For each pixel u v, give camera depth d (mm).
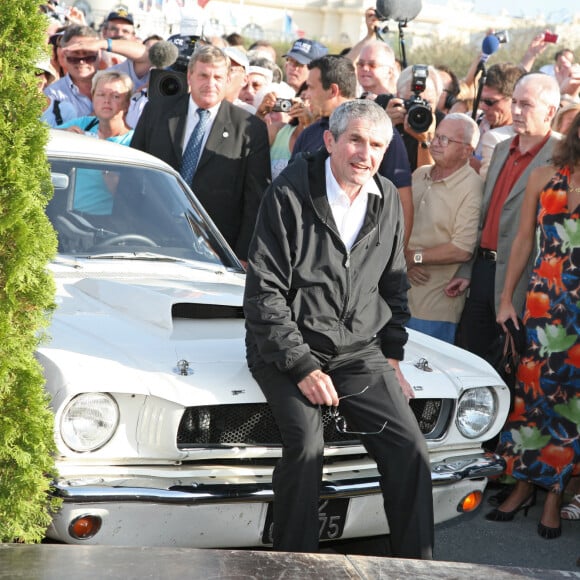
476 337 6215
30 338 3449
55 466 3535
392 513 3838
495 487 5793
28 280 3350
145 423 3670
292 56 9484
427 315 6281
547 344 5086
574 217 4984
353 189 3963
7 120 3297
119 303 4375
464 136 6094
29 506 3387
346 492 3904
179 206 5297
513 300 5602
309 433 3678
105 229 5000
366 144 3857
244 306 3873
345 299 3951
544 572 3396
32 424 3355
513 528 5227
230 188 6406
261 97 8617
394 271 4156
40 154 3344
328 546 4281
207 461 3807
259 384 3814
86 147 5246
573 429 5086
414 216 6309
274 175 7281
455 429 4305
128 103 7316
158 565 3201
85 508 3510
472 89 9086
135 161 5312
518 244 5414
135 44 9227
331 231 3900
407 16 8109
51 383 3590
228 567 3221
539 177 5293
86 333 4008
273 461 3922
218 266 5145
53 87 8727
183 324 4348
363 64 7191
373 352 4059
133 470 3641
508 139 6121
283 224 3885
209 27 12195
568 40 30719
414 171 6473
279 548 3664
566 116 6629
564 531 5215
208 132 6406
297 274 3908
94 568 3150
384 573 3271
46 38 3350
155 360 3838
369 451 3914
